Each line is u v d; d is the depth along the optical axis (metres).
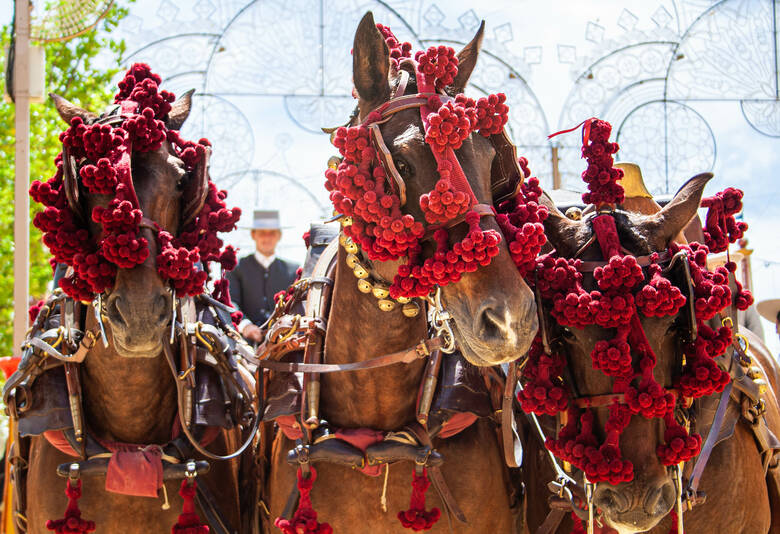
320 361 3.72
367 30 3.21
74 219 3.46
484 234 2.94
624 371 3.17
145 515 3.73
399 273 3.12
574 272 3.33
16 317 7.12
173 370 3.73
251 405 4.24
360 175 3.09
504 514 3.78
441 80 3.21
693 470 3.66
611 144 3.54
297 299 4.05
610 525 3.45
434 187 3.02
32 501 3.79
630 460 3.28
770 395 4.52
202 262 4.23
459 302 3.06
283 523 3.48
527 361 3.61
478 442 3.73
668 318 3.26
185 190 3.68
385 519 3.57
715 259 4.51
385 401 3.58
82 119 3.70
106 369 3.66
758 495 3.90
